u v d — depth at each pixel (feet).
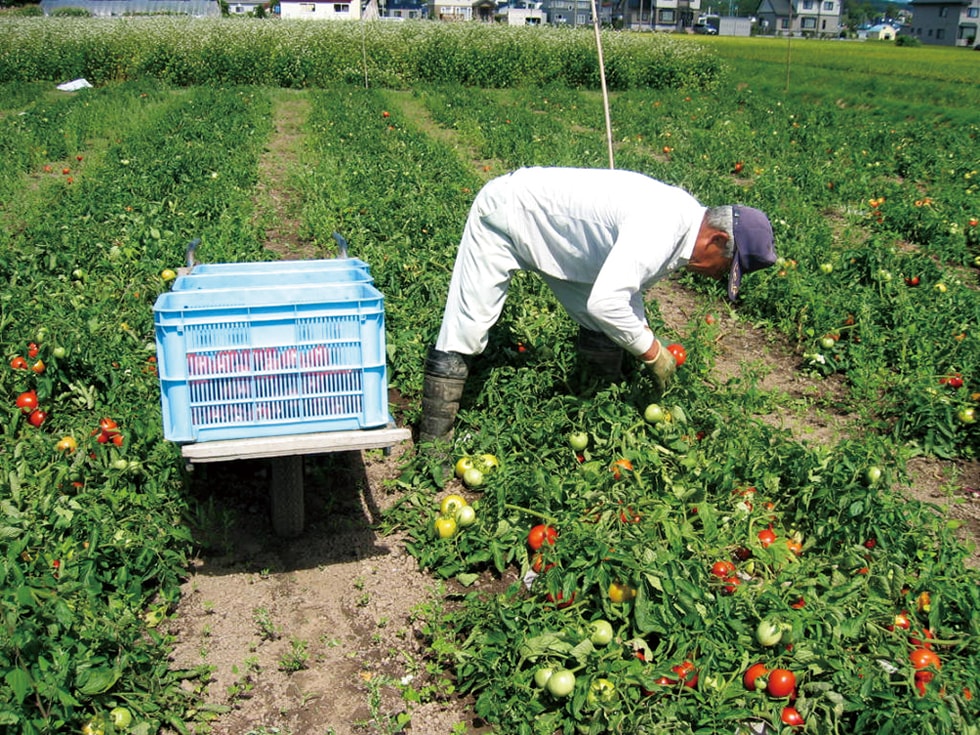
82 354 19.01
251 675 12.55
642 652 12.42
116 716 10.95
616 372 18.86
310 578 14.61
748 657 11.99
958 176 47.70
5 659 10.59
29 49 87.61
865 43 275.18
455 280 16.51
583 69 93.40
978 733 10.99
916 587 13.44
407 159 46.83
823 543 14.76
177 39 87.61
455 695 12.41
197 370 12.44
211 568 14.71
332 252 30.86
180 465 16.20
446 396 16.90
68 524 13.89
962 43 433.48
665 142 57.21
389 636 13.43
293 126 61.77
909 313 25.00
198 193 37.35
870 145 57.06
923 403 20.20
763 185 41.01
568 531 14.05
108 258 27.27
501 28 99.55
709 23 366.22
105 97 71.05
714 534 14.19
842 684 11.40
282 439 12.67
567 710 11.55
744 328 26.66
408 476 16.98
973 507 17.70
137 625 12.41
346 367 12.92
